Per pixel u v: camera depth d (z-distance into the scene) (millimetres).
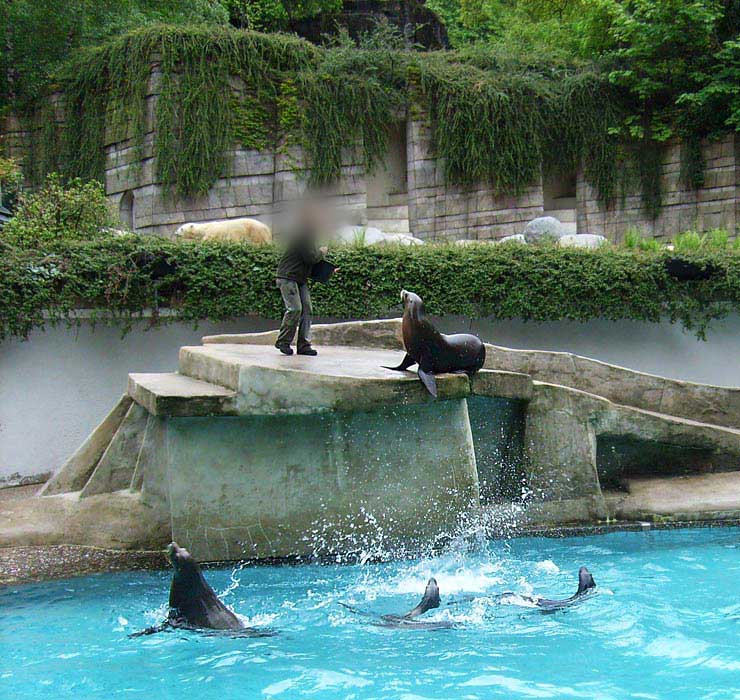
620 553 9180
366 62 23547
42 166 24438
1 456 12172
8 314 11984
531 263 14352
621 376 11750
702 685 5496
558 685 5539
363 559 9000
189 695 5504
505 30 36375
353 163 23297
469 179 23594
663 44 23781
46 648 6418
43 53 25281
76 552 8875
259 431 8766
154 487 9125
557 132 24000
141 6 28750
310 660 6098
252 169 22656
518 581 8172
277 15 32344
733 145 23047
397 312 14117
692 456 11375
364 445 9008
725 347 15258
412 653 6227
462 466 9297
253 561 8789
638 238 17625
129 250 12789
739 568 8492
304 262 9945
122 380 12945
